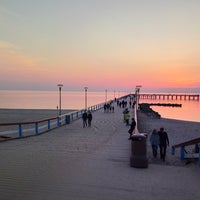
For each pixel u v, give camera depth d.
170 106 108.56
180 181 9.53
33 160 11.71
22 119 41.62
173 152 15.39
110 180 9.22
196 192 8.42
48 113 52.25
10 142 16.39
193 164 12.48
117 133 20.88
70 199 7.47
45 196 7.62
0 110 59.31
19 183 8.66
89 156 12.72
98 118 32.91
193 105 118.12
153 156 14.47
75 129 23.31
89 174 9.80
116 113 40.25
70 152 13.56
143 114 57.25
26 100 147.88
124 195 7.89
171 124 43.94
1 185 8.47
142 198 7.71
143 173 10.27
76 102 127.50
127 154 13.29
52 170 10.19
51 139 17.75
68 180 9.05
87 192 8.02
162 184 9.08
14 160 11.66
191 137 29.38
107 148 14.79
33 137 18.59
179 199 7.78
